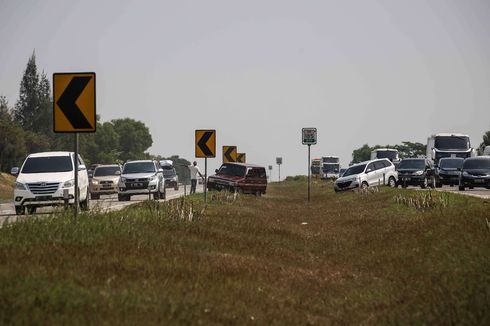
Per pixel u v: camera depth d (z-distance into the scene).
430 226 52.56
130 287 25.91
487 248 37.22
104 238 37.72
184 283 28.33
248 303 27.44
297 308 28.73
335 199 118.12
